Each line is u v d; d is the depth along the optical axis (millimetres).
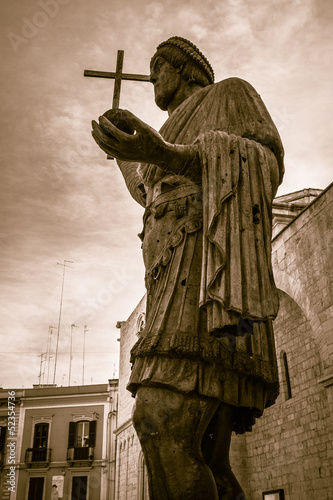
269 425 18078
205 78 3555
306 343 16734
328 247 14234
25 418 40469
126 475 30031
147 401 2234
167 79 3502
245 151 2691
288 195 21219
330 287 13969
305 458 15984
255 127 2910
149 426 2189
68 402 40406
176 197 2729
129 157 2441
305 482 15789
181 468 2094
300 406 16609
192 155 2596
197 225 2615
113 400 39812
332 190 14227
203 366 2285
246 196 2566
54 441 39625
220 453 2404
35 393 40938
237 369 2332
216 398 2250
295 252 15727
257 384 2447
